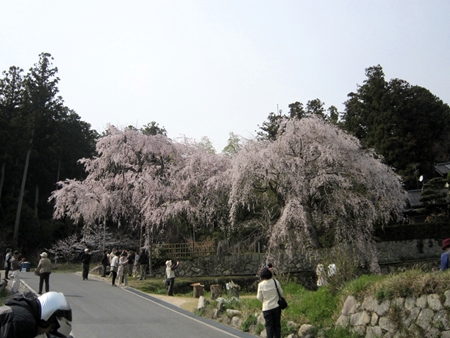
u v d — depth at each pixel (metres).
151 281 22.31
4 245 36.31
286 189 22.28
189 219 25.92
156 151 28.27
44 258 15.42
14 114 43.12
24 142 39.59
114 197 27.34
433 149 43.41
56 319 3.84
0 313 3.64
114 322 11.06
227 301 12.31
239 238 26.48
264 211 23.81
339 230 22.25
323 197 23.03
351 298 9.30
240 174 22.52
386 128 42.00
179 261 25.61
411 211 32.66
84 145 50.22
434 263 24.77
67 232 42.97
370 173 23.22
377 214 23.33
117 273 20.78
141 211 25.62
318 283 13.06
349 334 8.82
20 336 3.55
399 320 7.96
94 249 36.47
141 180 26.34
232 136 34.16
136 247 35.91
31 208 44.00
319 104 53.78
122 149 28.08
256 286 23.30
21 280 21.38
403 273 8.62
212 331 10.20
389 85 45.03
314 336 9.15
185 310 13.59
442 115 45.66
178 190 26.66
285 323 9.84
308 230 21.55
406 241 26.95
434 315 7.43
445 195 29.75
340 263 11.14
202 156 27.81
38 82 43.19
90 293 17.22
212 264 25.53
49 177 44.81
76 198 28.17
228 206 25.77
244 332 10.15
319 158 22.22
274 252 21.44
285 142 22.62
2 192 41.66
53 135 44.88
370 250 22.19
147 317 12.03
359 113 45.94
